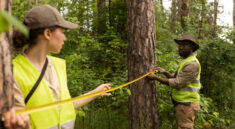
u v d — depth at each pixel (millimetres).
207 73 4672
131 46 2641
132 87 2666
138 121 2652
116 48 4676
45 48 1069
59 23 1046
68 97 1182
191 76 2621
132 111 2699
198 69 2691
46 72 1097
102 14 5781
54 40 1059
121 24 5379
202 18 8930
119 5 5426
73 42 3346
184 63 2730
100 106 3746
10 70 595
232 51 4355
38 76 1028
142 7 2547
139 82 2613
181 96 2744
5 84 572
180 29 5664
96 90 1433
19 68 990
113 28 5156
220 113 4441
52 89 1088
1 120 570
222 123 4211
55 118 1049
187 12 8531
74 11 3549
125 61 4543
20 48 1076
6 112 583
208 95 4684
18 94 942
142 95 2621
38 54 1062
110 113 3773
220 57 4441
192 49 2857
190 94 2711
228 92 4555
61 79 1172
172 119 3285
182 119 2760
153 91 2682
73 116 1181
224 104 4605
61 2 3129
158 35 5879
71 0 3609
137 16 2572
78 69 3172
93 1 5078
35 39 1035
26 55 1060
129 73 2709
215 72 4629
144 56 2576
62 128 1078
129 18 2662
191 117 2742
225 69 4574
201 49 4598
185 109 2717
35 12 1006
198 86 2787
